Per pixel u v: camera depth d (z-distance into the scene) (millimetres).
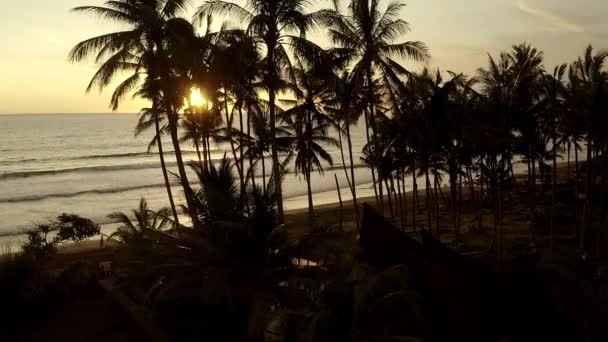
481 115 23172
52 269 20516
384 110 29656
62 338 12000
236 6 21312
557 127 26875
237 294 9805
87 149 106625
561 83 25141
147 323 11422
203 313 10508
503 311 9906
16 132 159750
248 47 21250
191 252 10531
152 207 44406
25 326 12859
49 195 49719
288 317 8648
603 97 20922
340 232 10555
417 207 40219
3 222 38125
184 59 20469
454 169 24250
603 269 9289
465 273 10562
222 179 11609
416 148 25297
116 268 15633
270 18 20609
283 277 10062
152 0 20953
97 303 14250
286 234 10555
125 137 144250
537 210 32969
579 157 81750
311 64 22828
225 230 10398
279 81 23047
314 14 21516
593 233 25172
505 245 24938
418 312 8742
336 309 8242
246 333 9492
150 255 11797
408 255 10883
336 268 9500
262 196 10969
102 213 42000
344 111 28719
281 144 32094
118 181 59812
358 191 55250
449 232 29578
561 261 9703
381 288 8625
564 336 8938
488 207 37594
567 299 8961
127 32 19906
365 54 23875
